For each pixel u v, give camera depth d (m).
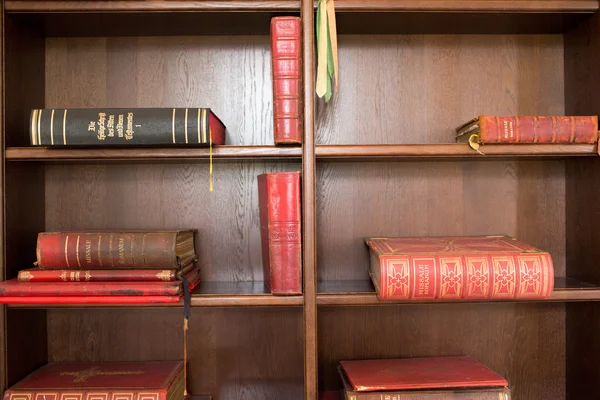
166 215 1.35
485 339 1.36
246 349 1.35
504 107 1.37
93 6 1.13
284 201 1.11
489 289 1.08
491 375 1.16
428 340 1.36
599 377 1.19
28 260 1.23
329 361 1.35
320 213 1.36
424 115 1.36
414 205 1.36
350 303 1.12
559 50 1.37
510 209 1.37
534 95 1.37
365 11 1.14
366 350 1.35
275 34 1.10
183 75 1.35
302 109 1.11
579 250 1.29
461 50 1.37
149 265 1.10
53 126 1.05
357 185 1.36
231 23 1.24
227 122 1.35
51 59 1.34
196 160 1.26
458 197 1.37
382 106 1.36
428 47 1.37
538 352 1.36
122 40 1.35
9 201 1.14
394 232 1.36
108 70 1.34
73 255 1.09
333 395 1.31
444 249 1.14
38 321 1.27
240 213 1.35
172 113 1.06
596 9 1.17
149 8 1.13
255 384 1.34
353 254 1.36
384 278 1.07
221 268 1.35
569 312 1.34
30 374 1.20
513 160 1.37
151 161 1.29
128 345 1.34
